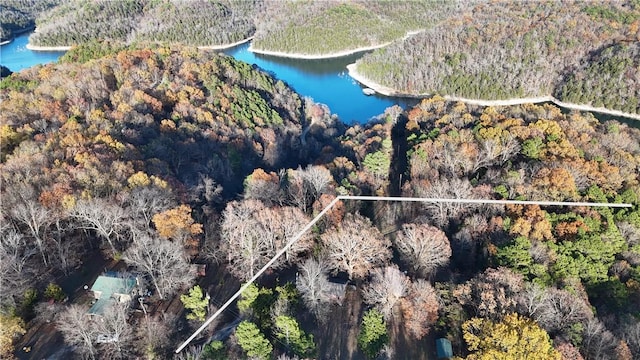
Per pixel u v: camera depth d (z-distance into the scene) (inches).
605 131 4872.0
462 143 4190.5
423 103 5782.5
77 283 2630.4
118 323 2181.3
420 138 4493.1
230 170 4355.3
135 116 4389.8
